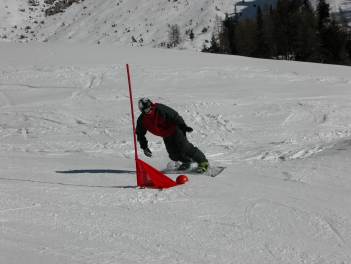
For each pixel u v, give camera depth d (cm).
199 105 1587
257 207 470
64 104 1661
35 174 667
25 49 2719
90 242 359
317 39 6256
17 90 1855
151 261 328
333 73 2233
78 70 2141
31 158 897
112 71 2136
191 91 1811
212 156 954
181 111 1516
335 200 510
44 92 1828
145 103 644
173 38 13788
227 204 478
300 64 2569
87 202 471
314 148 961
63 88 1881
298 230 403
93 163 829
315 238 385
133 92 1802
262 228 405
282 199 506
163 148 1079
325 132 1286
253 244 368
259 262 335
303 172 669
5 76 2033
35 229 382
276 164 771
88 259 325
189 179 610
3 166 751
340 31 6281
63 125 1428
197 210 454
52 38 18638
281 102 1631
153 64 2323
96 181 615
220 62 2459
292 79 2061
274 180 624
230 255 345
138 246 355
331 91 1823
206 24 14250
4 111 1582
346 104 1611
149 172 558
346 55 6181
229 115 1480
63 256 328
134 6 18162
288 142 1160
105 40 16550
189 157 680
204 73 2139
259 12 7256
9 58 2414
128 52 2734
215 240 374
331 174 651
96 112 1562
